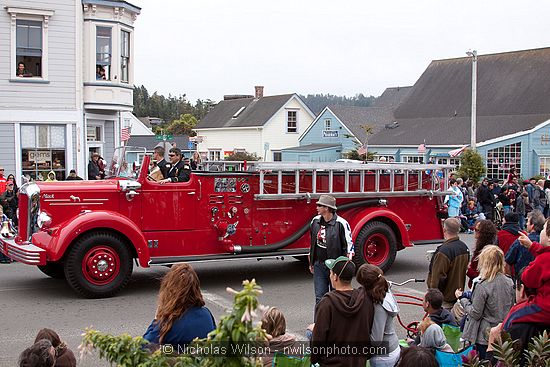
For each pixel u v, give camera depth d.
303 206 11.35
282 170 10.84
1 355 7.09
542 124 34.31
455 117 39.66
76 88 21.00
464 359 5.12
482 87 40.88
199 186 10.53
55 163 20.89
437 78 44.28
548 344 4.56
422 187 12.46
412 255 14.56
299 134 48.38
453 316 6.45
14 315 8.83
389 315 5.20
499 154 34.53
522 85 38.88
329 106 44.59
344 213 11.59
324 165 11.09
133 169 10.91
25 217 10.23
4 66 19.97
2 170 16.84
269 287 10.98
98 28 21.56
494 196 19.98
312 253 8.59
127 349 3.61
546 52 39.97
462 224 19.20
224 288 10.83
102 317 8.77
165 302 4.45
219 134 51.06
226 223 10.70
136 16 22.88
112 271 9.88
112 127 22.78
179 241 10.45
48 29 20.47
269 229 11.06
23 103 20.27
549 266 5.25
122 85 22.06
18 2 19.92
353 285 10.98
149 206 10.25
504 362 4.57
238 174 10.75
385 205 11.97
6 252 10.28
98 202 9.99
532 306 5.30
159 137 30.50
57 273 11.14
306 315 9.10
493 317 6.00
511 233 8.58
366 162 12.56
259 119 47.56
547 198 20.98
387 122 44.28
